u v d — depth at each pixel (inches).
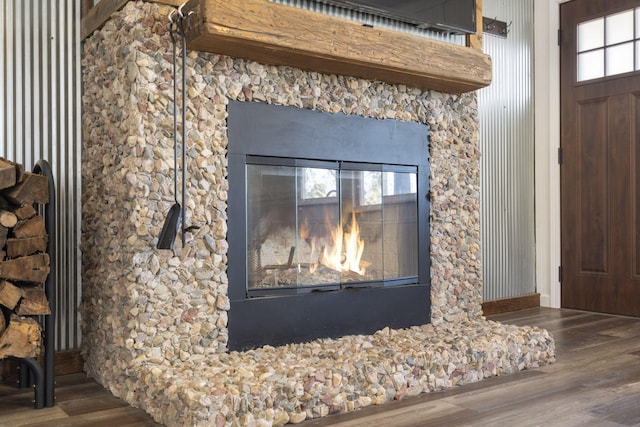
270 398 81.5
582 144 177.6
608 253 171.6
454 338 110.9
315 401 85.9
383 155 122.6
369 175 121.4
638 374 106.5
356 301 118.0
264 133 107.4
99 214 106.4
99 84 107.3
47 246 94.7
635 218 165.6
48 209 94.8
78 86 114.0
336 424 82.7
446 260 131.3
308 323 111.7
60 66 112.1
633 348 127.6
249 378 85.4
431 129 130.3
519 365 110.0
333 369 88.9
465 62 122.0
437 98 131.0
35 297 91.2
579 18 178.2
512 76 182.7
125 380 94.7
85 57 113.7
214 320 100.6
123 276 96.7
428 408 89.1
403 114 125.5
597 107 174.2
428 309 128.3
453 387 100.5
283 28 97.8
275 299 107.9
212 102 101.7
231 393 78.6
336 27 103.9
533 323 157.9
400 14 119.1
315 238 114.3
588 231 176.2
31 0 109.0
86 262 111.3
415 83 124.1
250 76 106.0
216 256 101.0
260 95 106.7
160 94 97.0
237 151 104.4
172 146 97.4
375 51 108.6
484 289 173.6
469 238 135.0
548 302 186.1
